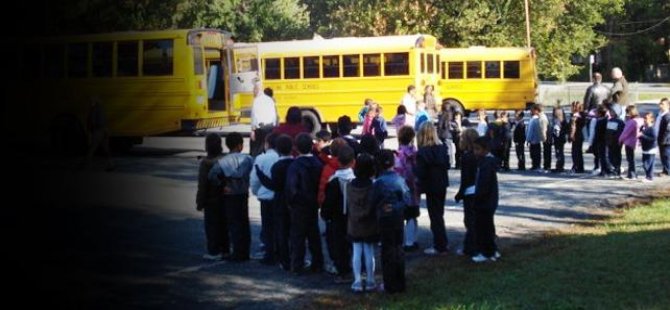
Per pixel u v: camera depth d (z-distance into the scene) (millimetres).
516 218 12859
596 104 19516
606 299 7484
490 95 34188
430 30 42344
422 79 27656
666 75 85312
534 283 8266
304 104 28609
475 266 9414
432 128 10141
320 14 63062
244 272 9492
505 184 16922
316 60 28391
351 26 45156
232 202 9906
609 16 73750
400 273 8258
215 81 23000
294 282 9000
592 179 17688
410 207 10125
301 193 9156
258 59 26188
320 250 9406
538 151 19281
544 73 47031
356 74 27938
